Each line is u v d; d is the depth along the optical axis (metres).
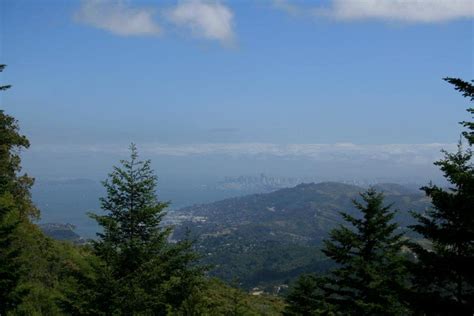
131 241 16.55
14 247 23.67
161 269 17.23
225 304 26.94
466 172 12.77
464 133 11.98
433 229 14.26
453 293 13.93
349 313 20.97
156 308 18.55
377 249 21.64
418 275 14.78
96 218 16.95
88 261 16.67
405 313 19.11
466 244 13.86
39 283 25.84
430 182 14.19
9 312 19.25
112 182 17.16
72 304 16.27
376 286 19.45
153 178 17.67
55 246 32.72
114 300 15.48
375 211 21.77
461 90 12.05
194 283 20.09
